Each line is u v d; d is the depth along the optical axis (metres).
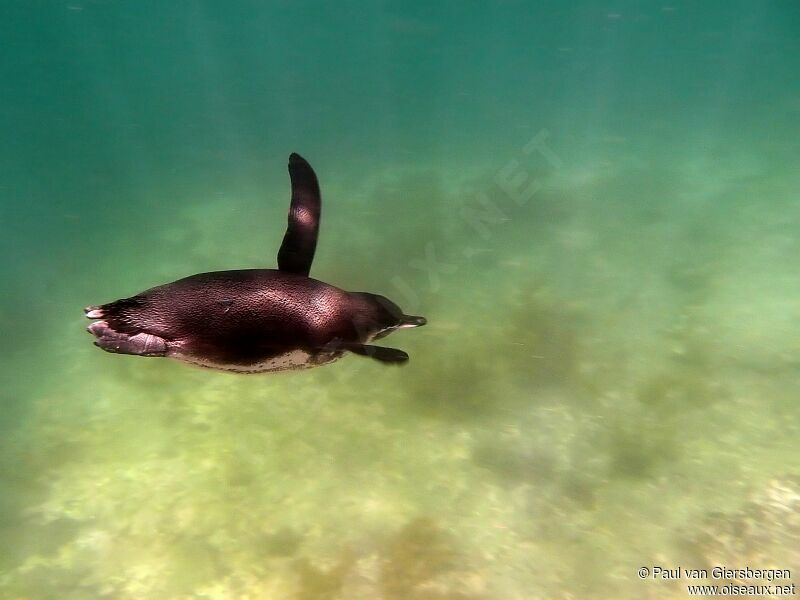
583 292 12.71
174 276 16.45
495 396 10.02
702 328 11.14
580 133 25.06
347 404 10.20
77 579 7.93
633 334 11.23
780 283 12.15
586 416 9.43
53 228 22.30
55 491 9.38
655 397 9.61
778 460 8.16
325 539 7.93
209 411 10.52
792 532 7.20
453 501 8.30
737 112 25.17
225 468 9.30
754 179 17.44
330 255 15.11
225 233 19.00
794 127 21.67
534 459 8.80
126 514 8.79
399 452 9.18
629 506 7.90
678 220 15.50
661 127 24.56
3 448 10.48
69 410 11.20
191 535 8.30
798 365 9.78
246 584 7.51
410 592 7.12
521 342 11.25
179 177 27.36
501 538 7.71
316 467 9.08
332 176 22.75
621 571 7.13
